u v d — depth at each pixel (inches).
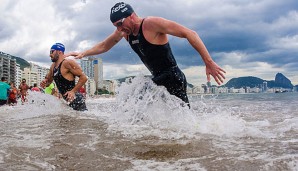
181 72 178.4
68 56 236.8
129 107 161.2
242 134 117.6
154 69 172.6
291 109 286.5
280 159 77.1
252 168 70.6
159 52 166.2
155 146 98.0
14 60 6107.3
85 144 103.2
